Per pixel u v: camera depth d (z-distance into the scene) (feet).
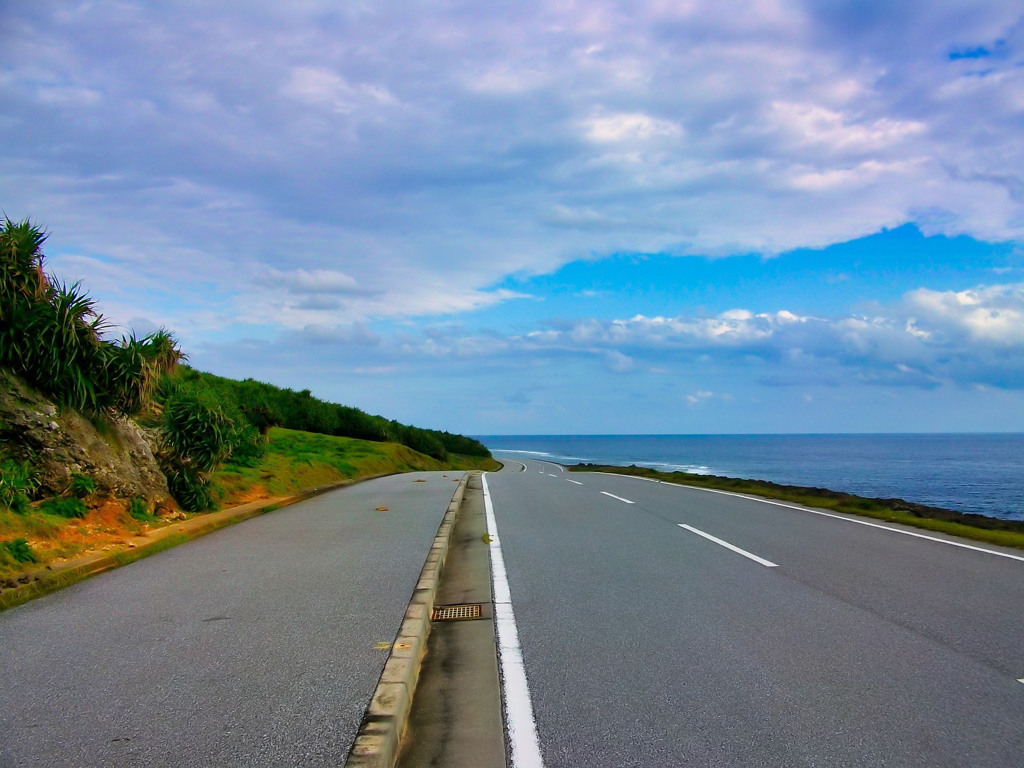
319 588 20.65
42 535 23.91
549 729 11.44
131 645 15.19
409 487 62.90
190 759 9.93
